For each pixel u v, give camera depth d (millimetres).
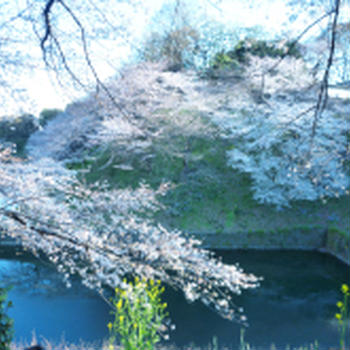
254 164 13508
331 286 9125
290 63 11750
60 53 2490
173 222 13625
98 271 3049
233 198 14812
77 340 5785
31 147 13023
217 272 3070
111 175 16172
